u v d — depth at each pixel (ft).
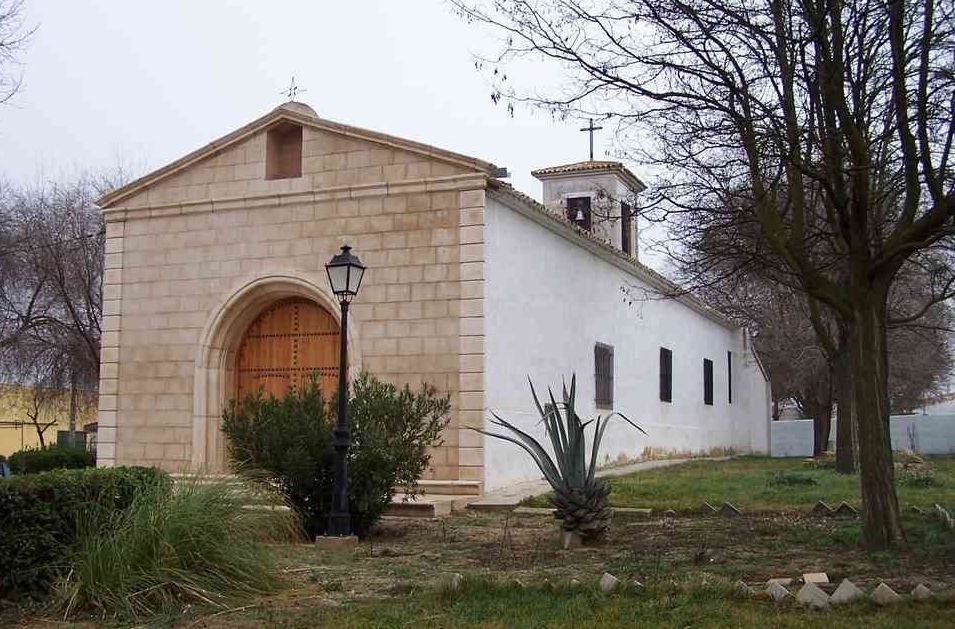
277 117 59.16
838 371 68.74
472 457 52.06
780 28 32.60
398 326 54.85
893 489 31.35
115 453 61.11
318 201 57.88
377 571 29.27
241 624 21.74
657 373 88.12
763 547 32.50
